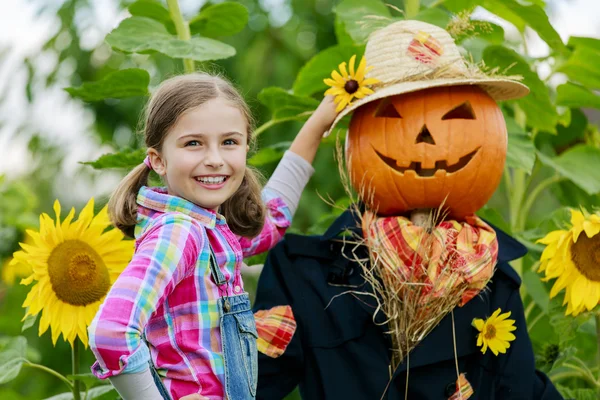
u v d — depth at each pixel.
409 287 2.14
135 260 1.83
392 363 2.23
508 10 3.05
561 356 2.71
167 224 1.90
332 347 2.28
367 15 2.61
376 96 2.17
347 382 2.25
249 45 4.89
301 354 2.30
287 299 2.34
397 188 2.22
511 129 2.80
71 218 2.38
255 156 2.98
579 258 2.40
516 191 3.16
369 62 2.29
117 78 2.63
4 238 3.83
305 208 4.69
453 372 2.24
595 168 2.99
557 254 2.40
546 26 2.74
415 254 2.15
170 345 1.90
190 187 1.98
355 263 2.35
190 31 3.00
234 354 1.95
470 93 2.23
